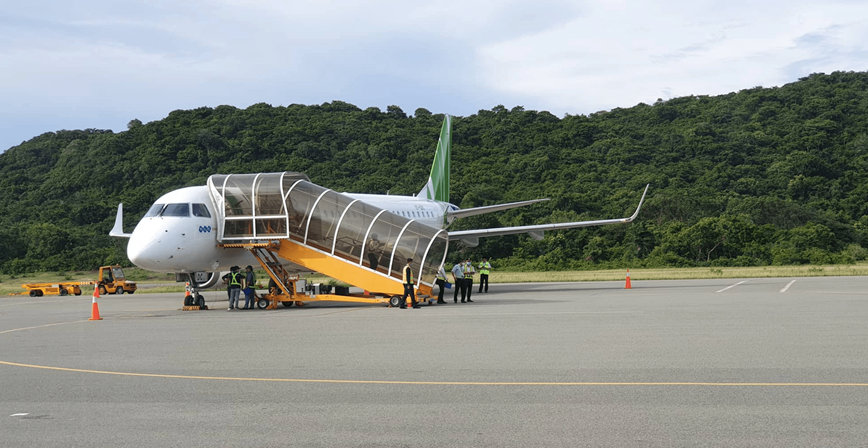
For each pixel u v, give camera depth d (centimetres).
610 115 18188
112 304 3531
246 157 13425
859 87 18112
